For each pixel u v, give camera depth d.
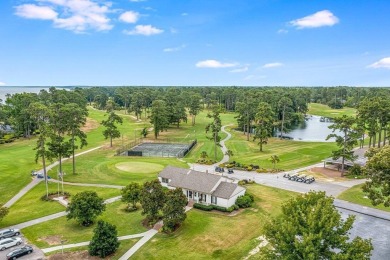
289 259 29.36
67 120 80.88
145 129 134.62
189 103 180.62
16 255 41.34
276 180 74.12
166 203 48.41
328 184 70.38
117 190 69.06
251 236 46.91
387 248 42.22
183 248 43.84
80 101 177.75
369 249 28.84
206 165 89.44
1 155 100.25
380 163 41.16
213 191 58.56
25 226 51.91
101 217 54.78
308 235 29.31
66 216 53.00
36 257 41.84
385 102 94.31
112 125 117.50
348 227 30.27
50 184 73.38
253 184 71.19
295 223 30.56
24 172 81.94
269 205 58.78
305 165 87.38
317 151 103.19
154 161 94.44
